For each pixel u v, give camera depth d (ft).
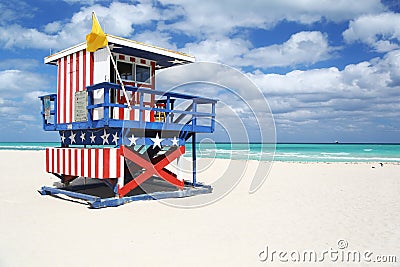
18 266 13.66
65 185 32.78
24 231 18.48
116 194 26.40
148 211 23.73
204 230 19.12
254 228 19.67
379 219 21.94
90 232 18.42
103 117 27.27
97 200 24.54
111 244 16.44
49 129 33.04
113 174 25.95
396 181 40.29
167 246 16.26
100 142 28.43
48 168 31.81
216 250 15.84
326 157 108.68
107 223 20.35
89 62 29.19
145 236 17.80
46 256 14.78
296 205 26.32
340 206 25.95
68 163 29.01
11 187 34.04
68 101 31.09
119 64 29.68
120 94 28.99
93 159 26.25
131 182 27.04
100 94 28.02
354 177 44.50
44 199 27.91
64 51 31.40
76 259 14.46
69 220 20.99
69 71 31.27
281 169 55.57
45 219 21.20
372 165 64.49
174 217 22.12
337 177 44.52
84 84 29.50
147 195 27.68
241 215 22.89
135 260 14.40
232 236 18.06
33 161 65.05
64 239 17.15
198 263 14.21
